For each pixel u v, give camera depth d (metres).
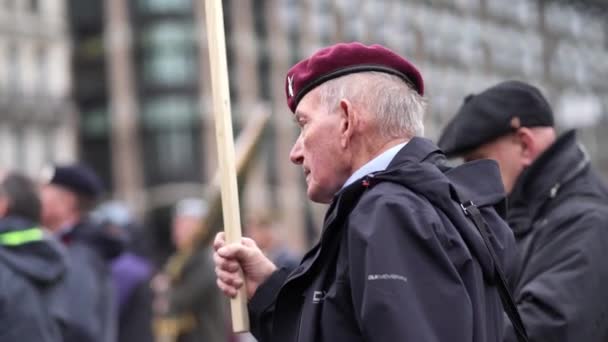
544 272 8.07
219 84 6.37
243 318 6.57
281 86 88.81
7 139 90.56
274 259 20.53
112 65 96.12
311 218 46.75
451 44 83.00
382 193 5.66
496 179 6.48
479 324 5.54
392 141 6.02
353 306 5.66
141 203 94.38
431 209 5.63
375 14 67.31
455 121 8.88
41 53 94.44
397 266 5.40
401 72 6.18
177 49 94.69
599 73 70.75
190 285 17.47
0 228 10.66
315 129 6.09
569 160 8.63
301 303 6.03
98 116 97.50
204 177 94.19
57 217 13.70
